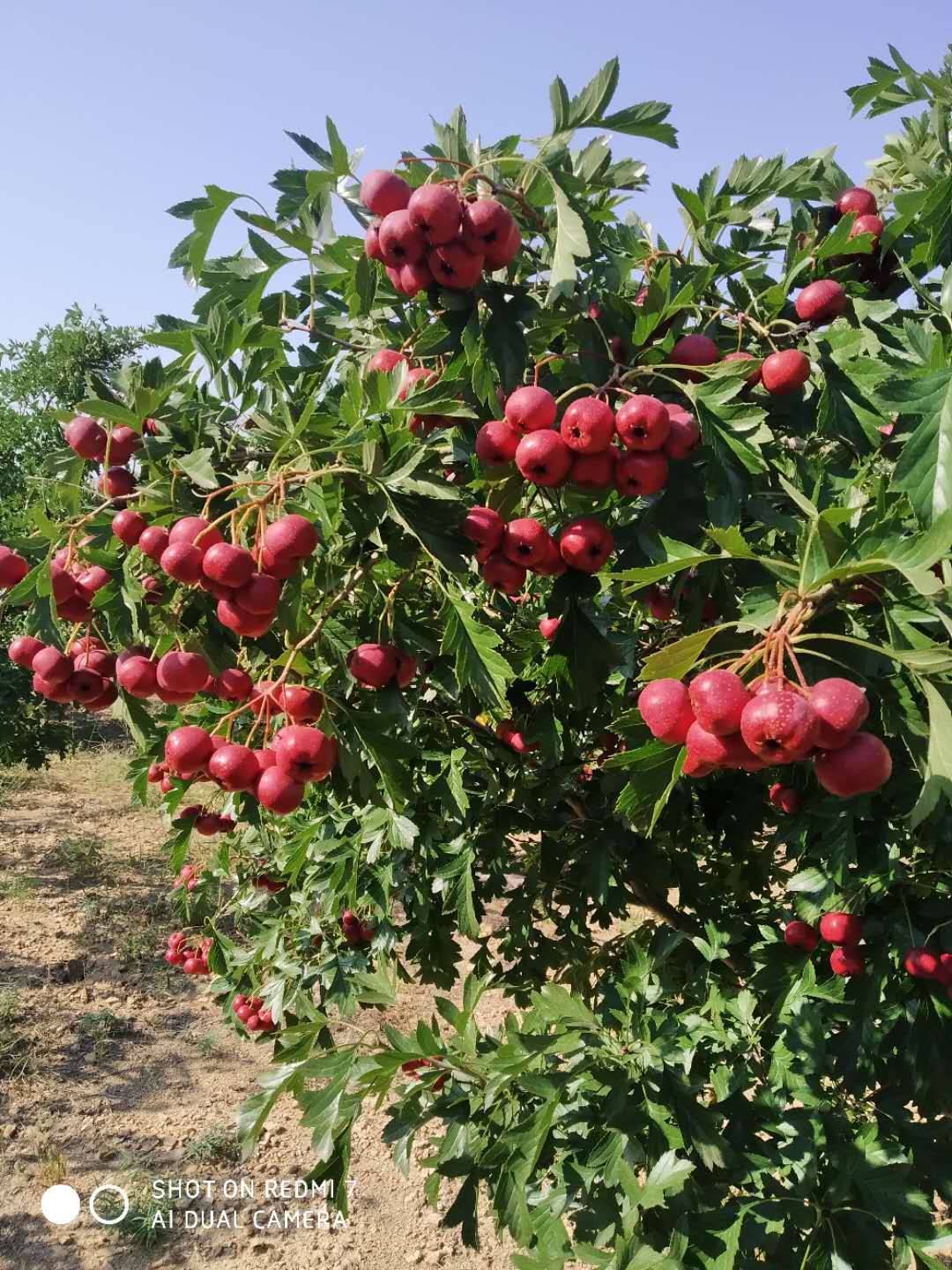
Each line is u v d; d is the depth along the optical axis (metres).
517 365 0.45
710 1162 0.45
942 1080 0.52
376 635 0.50
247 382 0.53
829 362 0.45
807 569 0.34
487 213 0.42
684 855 0.65
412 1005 1.31
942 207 0.44
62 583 0.50
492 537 0.45
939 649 0.31
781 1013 0.54
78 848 1.90
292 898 0.91
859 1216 0.46
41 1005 1.30
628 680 0.62
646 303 0.44
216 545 0.42
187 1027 1.29
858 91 0.52
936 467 0.35
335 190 0.51
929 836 0.50
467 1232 0.51
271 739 0.46
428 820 0.71
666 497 0.45
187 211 0.49
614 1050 0.49
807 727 0.30
